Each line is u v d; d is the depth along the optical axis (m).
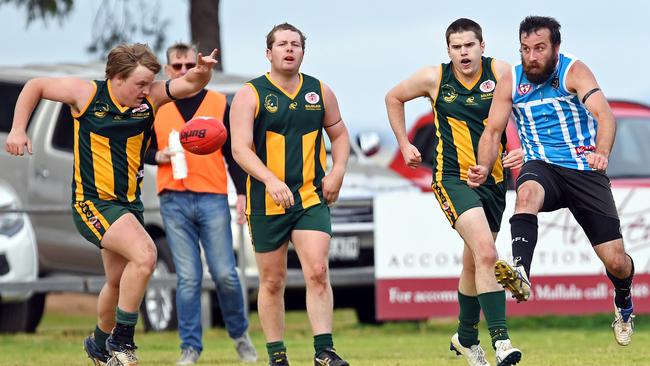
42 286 49.84
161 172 37.44
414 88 30.44
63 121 53.88
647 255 49.47
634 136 56.22
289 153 29.39
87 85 28.98
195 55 38.72
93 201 29.11
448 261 49.25
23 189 53.75
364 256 49.84
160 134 37.41
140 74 28.48
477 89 29.72
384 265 49.22
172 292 48.84
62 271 53.97
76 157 29.27
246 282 47.00
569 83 28.89
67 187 52.94
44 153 53.69
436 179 30.08
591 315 55.25
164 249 48.88
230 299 37.25
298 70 29.73
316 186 29.67
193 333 36.91
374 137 53.06
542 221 49.34
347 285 49.97
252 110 29.23
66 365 35.72
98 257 52.34
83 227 29.14
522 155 29.06
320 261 29.19
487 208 30.11
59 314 70.00
